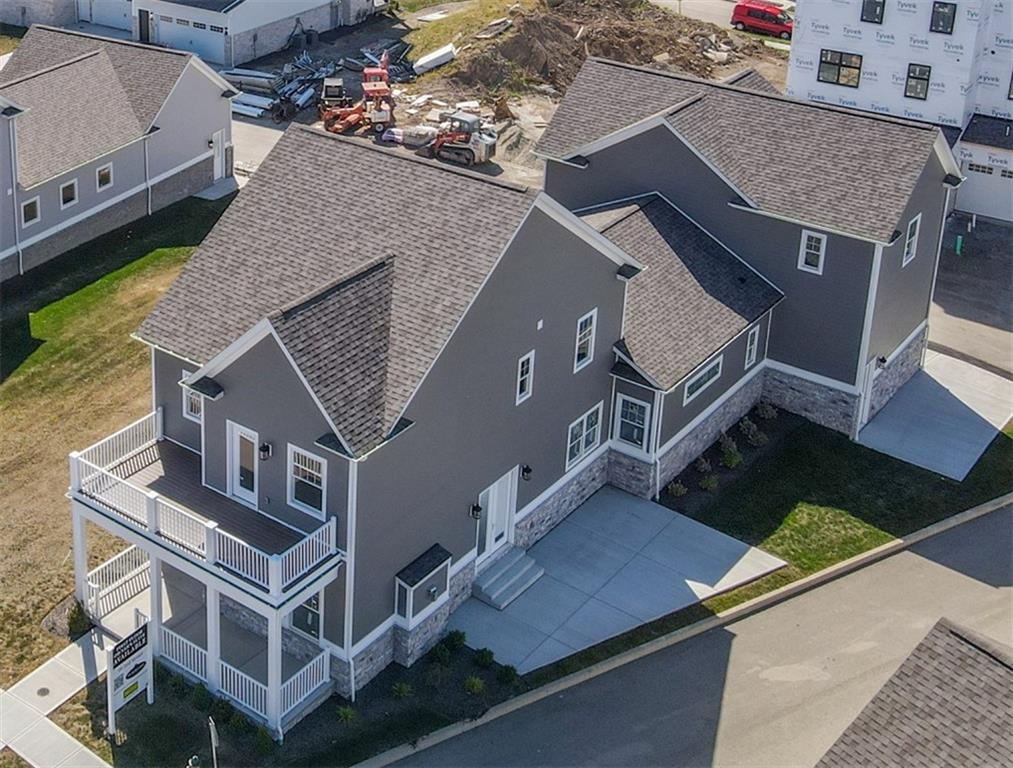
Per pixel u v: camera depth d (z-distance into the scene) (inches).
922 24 1961.1
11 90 1720.0
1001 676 823.7
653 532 1293.1
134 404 1440.7
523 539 1244.5
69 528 1246.9
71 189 1726.1
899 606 1219.2
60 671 1086.4
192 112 1910.7
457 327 1044.5
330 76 2336.4
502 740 1045.8
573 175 1540.4
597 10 2623.0
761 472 1397.6
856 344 1425.9
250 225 1186.6
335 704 1066.7
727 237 1460.4
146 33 2477.9
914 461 1430.9
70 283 1672.0
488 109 2249.0
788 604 1215.6
